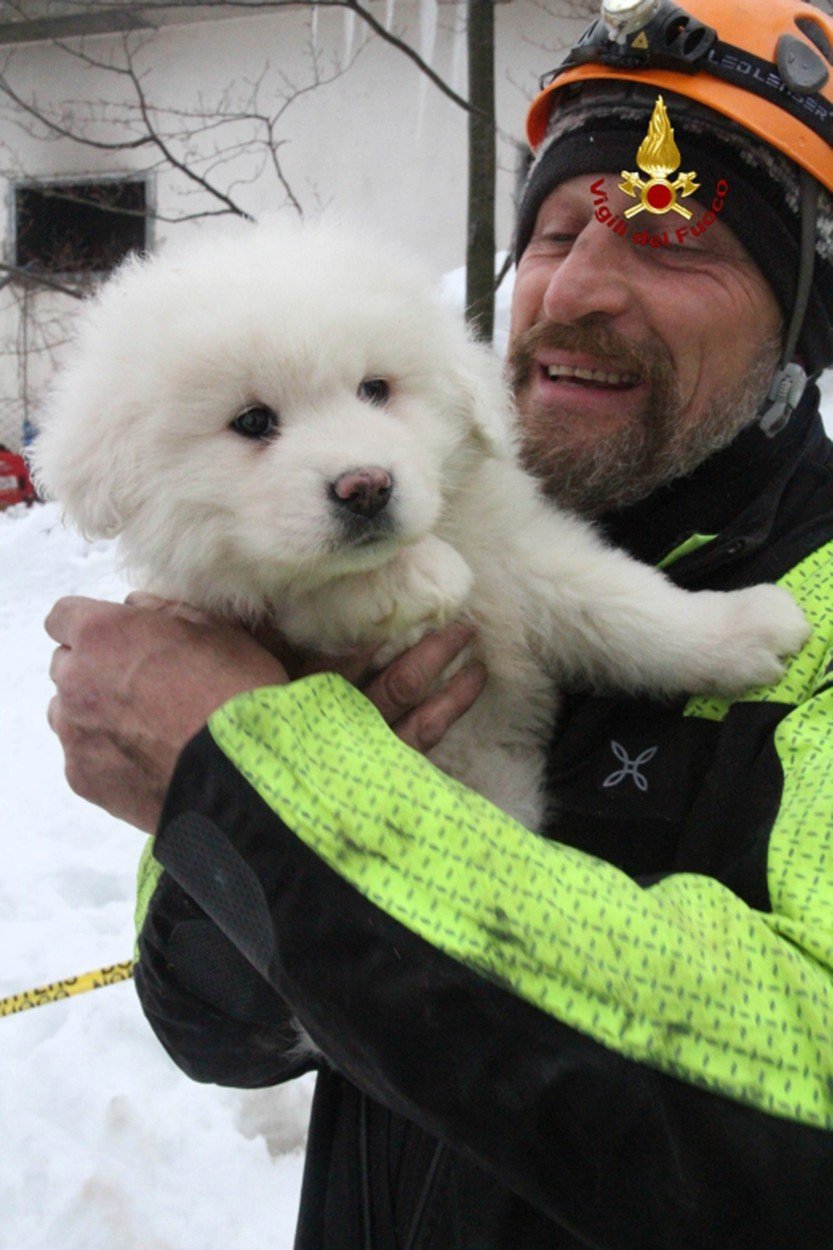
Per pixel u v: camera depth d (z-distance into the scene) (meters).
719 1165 0.92
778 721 1.34
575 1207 0.95
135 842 4.37
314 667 1.55
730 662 1.43
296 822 1.02
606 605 1.54
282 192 9.56
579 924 0.96
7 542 8.54
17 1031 3.25
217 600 1.61
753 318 1.65
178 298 1.55
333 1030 1.00
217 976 1.55
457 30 8.13
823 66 1.61
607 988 0.94
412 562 1.52
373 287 1.60
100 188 10.30
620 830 1.40
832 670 1.32
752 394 1.67
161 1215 2.64
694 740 1.43
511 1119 0.95
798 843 1.10
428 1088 0.97
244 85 9.53
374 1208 1.46
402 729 1.48
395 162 9.13
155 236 10.09
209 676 1.29
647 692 1.55
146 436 1.55
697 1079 0.93
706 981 0.95
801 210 1.61
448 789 1.04
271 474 1.49
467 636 1.55
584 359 1.71
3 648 6.60
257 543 1.50
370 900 0.98
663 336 1.65
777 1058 0.94
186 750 1.09
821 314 1.70
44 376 11.29
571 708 1.69
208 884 1.08
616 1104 0.93
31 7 9.47
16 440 11.55
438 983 0.96
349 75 9.15
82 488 1.62
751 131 1.58
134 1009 3.29
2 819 4.60
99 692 1.30
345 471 1.44
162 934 1.55
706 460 1.71
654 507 1.77
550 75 1.88
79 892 4.09
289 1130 2.88
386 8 8.32
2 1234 2.60
